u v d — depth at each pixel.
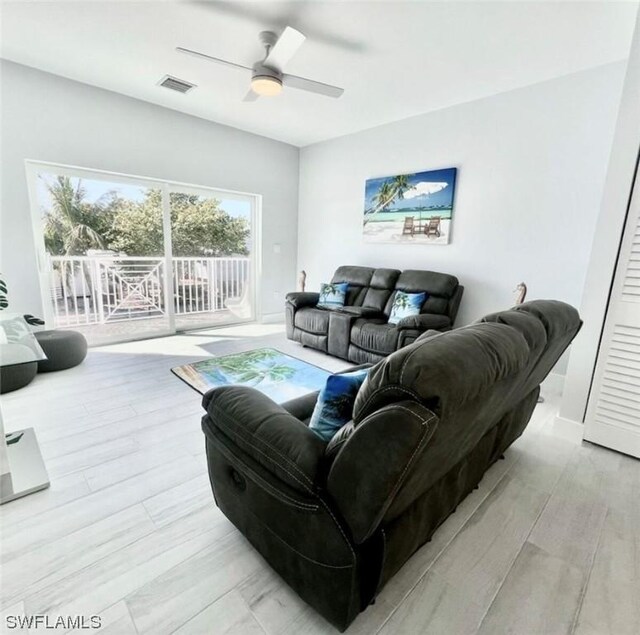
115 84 3.32
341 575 1.01
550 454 2.11
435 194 3.67
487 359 0.92
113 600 1.18
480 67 2.70
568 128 2.82
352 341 3.53
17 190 3.15
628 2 1.92
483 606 1.21
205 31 2.39
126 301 4.24
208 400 1.40
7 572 1.27
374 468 0.85
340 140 4.59
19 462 1.82
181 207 4.41
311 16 2.17
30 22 2.34
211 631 1.10
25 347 1.95
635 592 1.27
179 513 1.57
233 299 5.25
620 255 1.97
